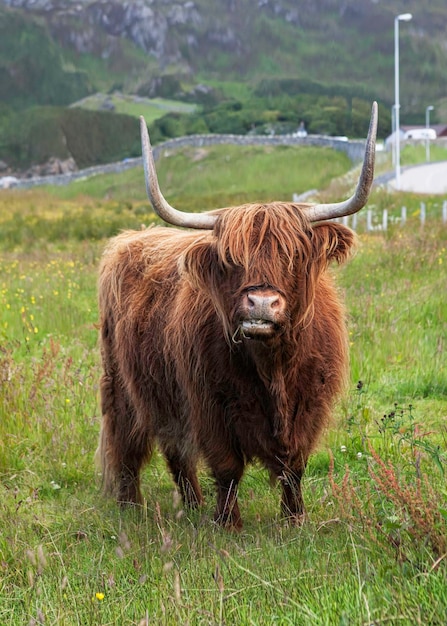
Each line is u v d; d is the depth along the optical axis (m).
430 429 6.99
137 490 6.30
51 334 10.27
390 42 138.12
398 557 3.88
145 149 4.75
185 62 166.25
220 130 99.50
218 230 4.82
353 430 6.69
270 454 5.09
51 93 144.75
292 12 168.88
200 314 5.17
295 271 4.71
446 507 4.46
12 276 15.63
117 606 4.03
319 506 5.43
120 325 6.11
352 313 10.24
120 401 6.34
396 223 20.77
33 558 4.34
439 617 3.36
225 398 5.08
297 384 5.05
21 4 172.00
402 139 76.94
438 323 10.07
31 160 106.69
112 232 25.91
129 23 172.12
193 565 4.36
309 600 3.69
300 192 47.97
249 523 5.41
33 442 7.05
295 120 97.44
